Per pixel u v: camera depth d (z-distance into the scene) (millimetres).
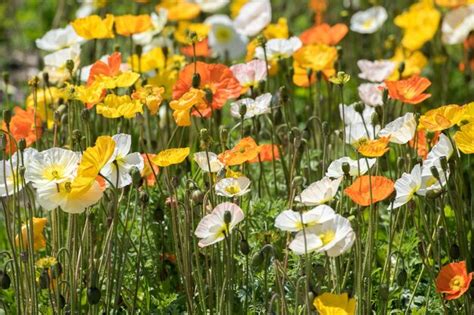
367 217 5422
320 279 4535
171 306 5043
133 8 10109
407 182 4508
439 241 4926
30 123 5676
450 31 7891
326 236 4156
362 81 8539
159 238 5336
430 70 8695
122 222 5109
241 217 4391
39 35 10523
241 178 4582
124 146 4594
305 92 7863
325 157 5273
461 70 8023
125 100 4977
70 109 5426
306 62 6305
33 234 4629
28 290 4730
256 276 4949
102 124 6457
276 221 4219
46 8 10977
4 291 5293
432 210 4879
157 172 5488
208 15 10289
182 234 4855
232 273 4594
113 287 5055
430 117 4730
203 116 5504
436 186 4770
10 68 10203
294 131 5219
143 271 4992
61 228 5121
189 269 4730
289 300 4754
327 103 7156
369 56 9156
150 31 7344
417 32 7586
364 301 4637
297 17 10656
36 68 10164
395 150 5824
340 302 3992
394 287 5043
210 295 4660
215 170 4707
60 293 4789
